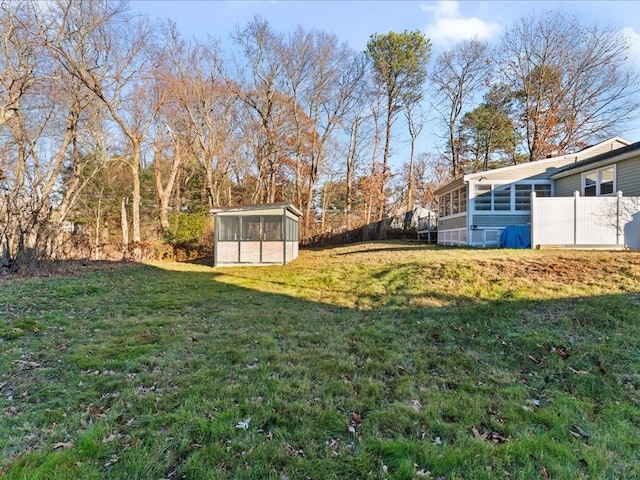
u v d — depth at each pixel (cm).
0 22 1252
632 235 1016
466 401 314
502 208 1459
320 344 452
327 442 255
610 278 644
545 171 1466
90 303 680
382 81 2814
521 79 2425
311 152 2778
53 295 735
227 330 509
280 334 491
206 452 239
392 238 2419
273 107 2514
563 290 608
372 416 288
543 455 241
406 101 2895
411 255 1150
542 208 1055
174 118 2158
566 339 443
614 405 311
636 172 1077
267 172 2692
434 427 275
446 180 3116
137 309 637
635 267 684
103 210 2364
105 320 563
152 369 376
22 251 1059
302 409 296
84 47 1522
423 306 609
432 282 732
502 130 2705
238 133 2595
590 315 500
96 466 227
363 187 2927
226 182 2759
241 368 377
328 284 849
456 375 369
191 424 271
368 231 2484
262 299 716
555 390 340
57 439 256
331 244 2488
